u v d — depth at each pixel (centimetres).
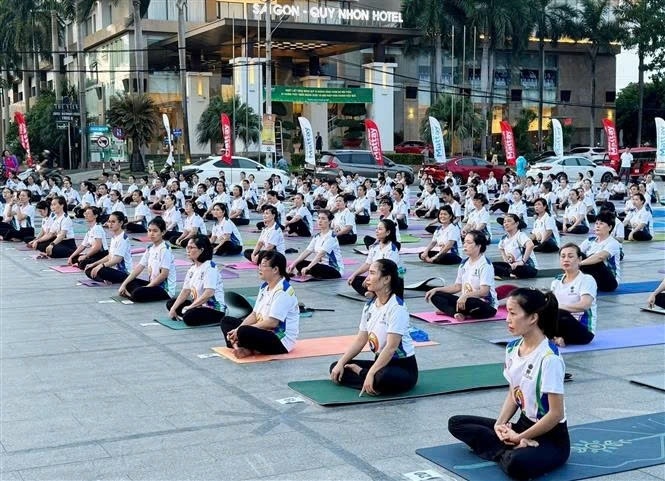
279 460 543
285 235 2012
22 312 1071
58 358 826
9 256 1661
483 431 534
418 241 1894
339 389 699
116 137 4403
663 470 520
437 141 3119
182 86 4325
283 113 5112
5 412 652
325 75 5084
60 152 5325
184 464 538
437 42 5044
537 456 499
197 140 4878
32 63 6091
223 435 593
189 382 734
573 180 3850
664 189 3619
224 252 1641
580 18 5503
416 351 846
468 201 2083
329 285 1277
